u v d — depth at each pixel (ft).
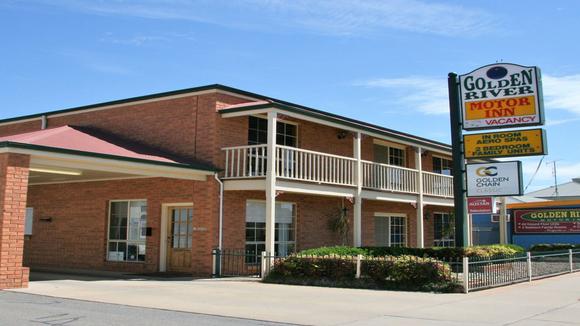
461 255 61.77
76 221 70.69
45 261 72.64
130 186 66.80
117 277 58.39
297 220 68.74
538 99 61.82
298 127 70.85
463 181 65.51
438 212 95.04
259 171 65.46
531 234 117.80
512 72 63.41
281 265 53.88
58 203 72.74
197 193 60.75
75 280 54.24
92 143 57.11
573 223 113.60
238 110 59.98
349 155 78.54
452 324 31.60
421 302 40.32
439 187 85.35
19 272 45.78
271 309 37.04
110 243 68.03
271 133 57.41
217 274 58.70
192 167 57.77
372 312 35.83
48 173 60.80
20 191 45.55
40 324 30.19
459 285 46.29
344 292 46.29
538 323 32.07
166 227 64.28
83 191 70.74
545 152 61.16
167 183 63.72
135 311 35.63
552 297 43.62
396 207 85.97
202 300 41.09
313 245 70.28
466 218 66.03
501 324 31.68
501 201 107.86
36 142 51.26
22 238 45.80
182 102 64.54
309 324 31.68
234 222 61.67
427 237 91.76
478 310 36.73
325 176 64.54
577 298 43.09
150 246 64.28
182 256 63.00
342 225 72.49
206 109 62.28
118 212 68.13
